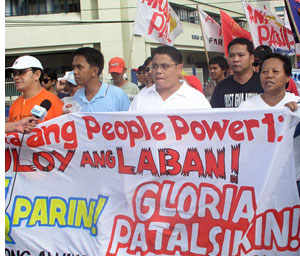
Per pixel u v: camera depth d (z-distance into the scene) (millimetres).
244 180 2682
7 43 20297
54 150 3002
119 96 3598
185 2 23906
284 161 2633
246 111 2688
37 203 3021
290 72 3090
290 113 2619
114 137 2896
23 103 3346
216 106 3949
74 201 2967
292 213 2625
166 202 2787
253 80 3779
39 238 2990
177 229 2754
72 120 2973
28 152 3037
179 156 2795
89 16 20172
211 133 2746
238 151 2705
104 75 19891
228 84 3902
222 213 2701
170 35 6941
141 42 20531
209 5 26000
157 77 3168
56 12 20750
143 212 2816
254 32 7016
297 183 2814
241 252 2658
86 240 2896
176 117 2795
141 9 6465
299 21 6434
